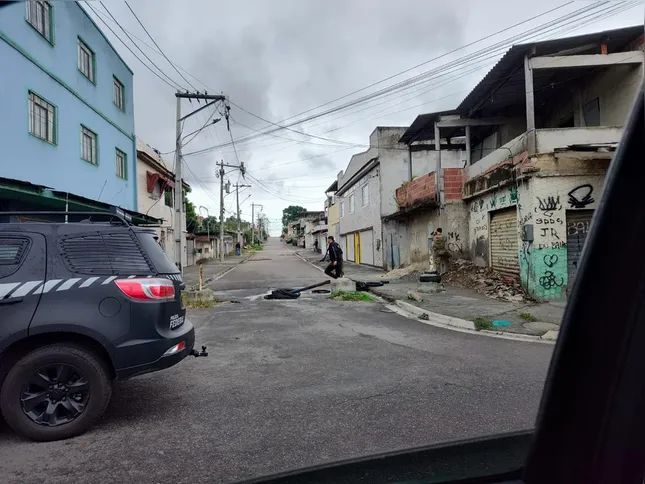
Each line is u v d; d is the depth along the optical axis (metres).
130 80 17.88
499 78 12.47
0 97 9.52
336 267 14.77
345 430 3.81
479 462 1.41
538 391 4.75
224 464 3.25
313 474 1.39
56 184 11.78
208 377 5.41
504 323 8.35
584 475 1.13
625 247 1.03
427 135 17.98
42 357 3.67
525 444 1.53
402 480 1.31
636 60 10.31
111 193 15.68
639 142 0.97
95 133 14.38
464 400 4.50
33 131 10.84
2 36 9.59
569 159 10.34
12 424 3.60
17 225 3.98
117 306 3.92
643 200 0.99
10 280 3.74
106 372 3.93
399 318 9.55
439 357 6.24
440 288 12.61
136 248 4.27
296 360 6.16
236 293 14.52
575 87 13.12
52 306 3.73
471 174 15.00
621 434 1.07
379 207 23.00
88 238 4.11
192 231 45.00
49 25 11.57
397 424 3.92
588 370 1.12
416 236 19.02
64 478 3.07
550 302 10.34
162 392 4.87
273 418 4.11
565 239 10.40
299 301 12.37
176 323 4.39
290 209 122.00
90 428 3.91
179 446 3.55
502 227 12.76
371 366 5.80
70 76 12.65
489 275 13.10
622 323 1.05
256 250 70.25
